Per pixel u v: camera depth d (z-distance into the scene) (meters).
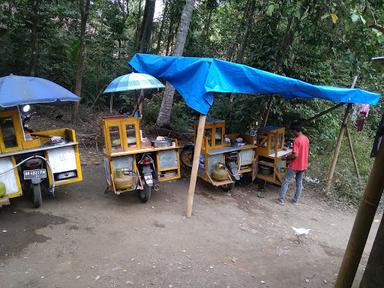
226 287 4.21
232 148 7.56
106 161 6.28
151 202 6.50
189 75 5.99
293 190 8.62
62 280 4.04
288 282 4.53
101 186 6.97
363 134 14.00
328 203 8.28
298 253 5.40
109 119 6.01
